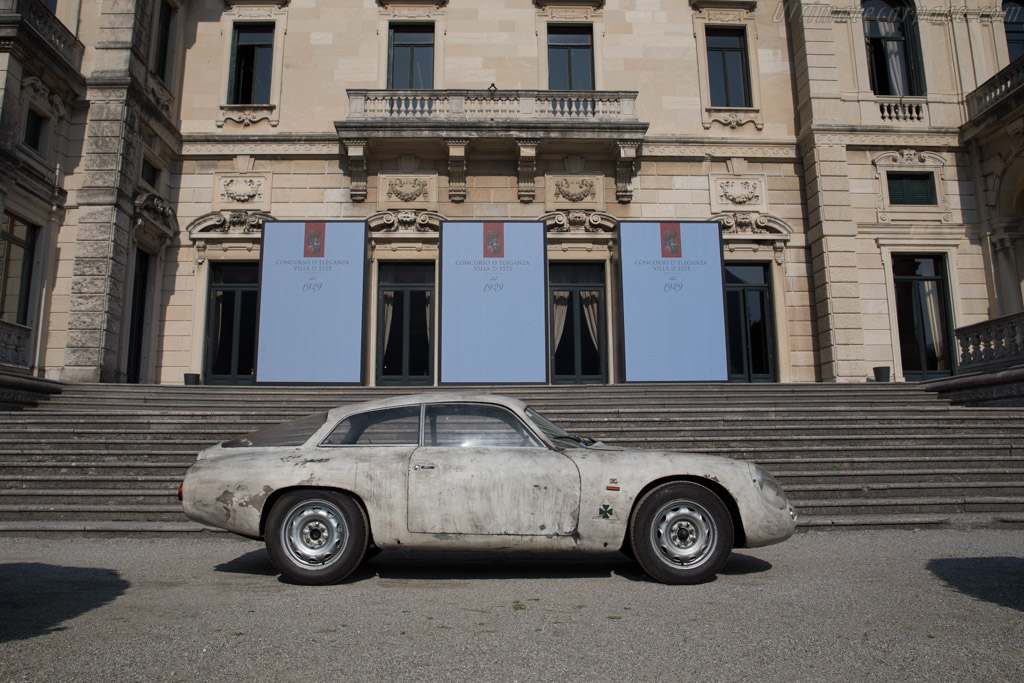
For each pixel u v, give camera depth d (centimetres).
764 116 1955
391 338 1819
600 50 1953
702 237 1811
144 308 1755
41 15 1466
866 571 563
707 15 1980
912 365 1847
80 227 1550
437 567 600
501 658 356
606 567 597
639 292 1781
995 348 1365
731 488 535
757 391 1362
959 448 975
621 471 536
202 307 1794
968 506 820
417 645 378
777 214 1906
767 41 1981
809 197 1895
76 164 1573
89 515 794
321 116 1898
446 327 1734
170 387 1373
